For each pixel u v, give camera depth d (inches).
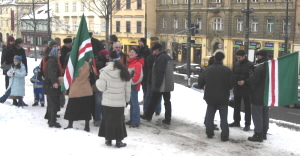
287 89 279.7
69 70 285.1
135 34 2241.6
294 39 1631.4
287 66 279.3
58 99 304.3
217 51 290.0
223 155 256.1
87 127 299.9
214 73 285.1
